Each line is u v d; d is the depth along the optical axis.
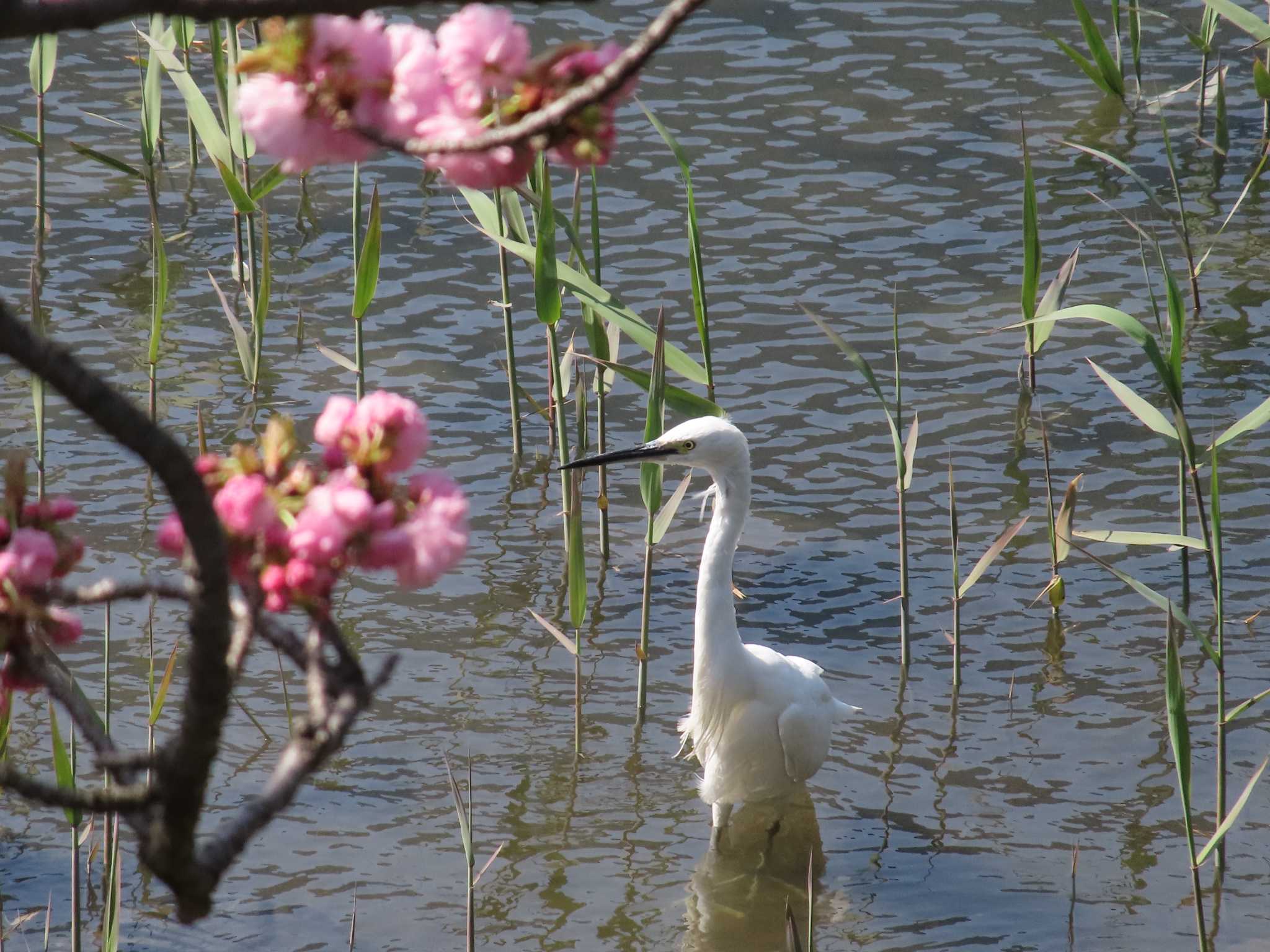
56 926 9.03
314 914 9.28
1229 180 19.56
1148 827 10.10
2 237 18.17
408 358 16.08
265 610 2.71
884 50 23.09
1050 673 11.79
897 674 11.84
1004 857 9.89
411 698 11.57
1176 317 10.12
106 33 23.89
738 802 10.61
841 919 9.32
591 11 23.77
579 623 10.47
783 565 13.24
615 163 20.11
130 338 16.19
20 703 11.20
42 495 11.18
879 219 18.73
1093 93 21.77
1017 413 15.23
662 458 10.11
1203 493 13.83
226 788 10.48
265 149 2.71
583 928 9.25
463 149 2.54
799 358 16.12
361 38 2.64
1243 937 8.95
